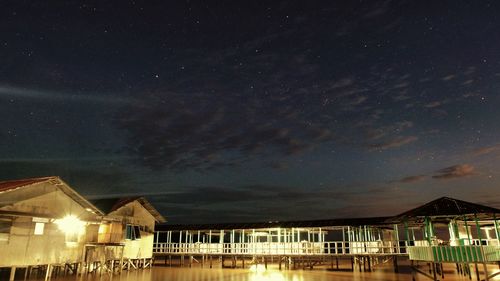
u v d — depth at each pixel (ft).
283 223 122.93
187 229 137.69
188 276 100.53
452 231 90.94
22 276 86.89
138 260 123.65
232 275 103.14
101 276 97.30
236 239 168.25
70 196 88.69
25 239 77.82
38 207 79.87
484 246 70.49
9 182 87.56
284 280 90.22
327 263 144.15
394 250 102.94
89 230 99.30
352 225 108.99
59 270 97.30
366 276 96.63
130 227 116.37
